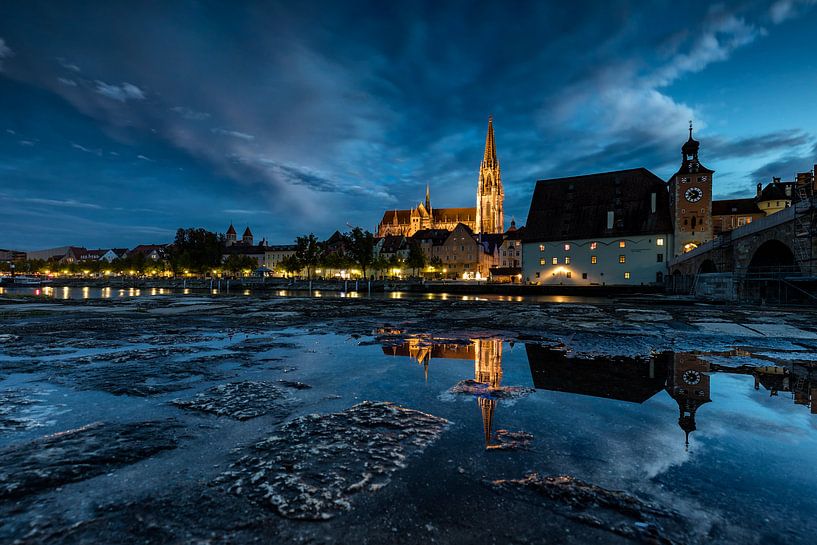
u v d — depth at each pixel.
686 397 4.89
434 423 4.01
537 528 2.31
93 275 143.62
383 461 3.16
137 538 2.19
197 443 3.50
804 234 21.91
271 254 141.75
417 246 92.44
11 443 3.45
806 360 7.27
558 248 65.75
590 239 63.00
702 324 12.76
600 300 33.66
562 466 3.07
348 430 3.81
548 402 4.72
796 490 2.71
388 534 2.24
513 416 4.21
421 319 14.55
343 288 64.25
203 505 2.52
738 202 77.00
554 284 65.94
